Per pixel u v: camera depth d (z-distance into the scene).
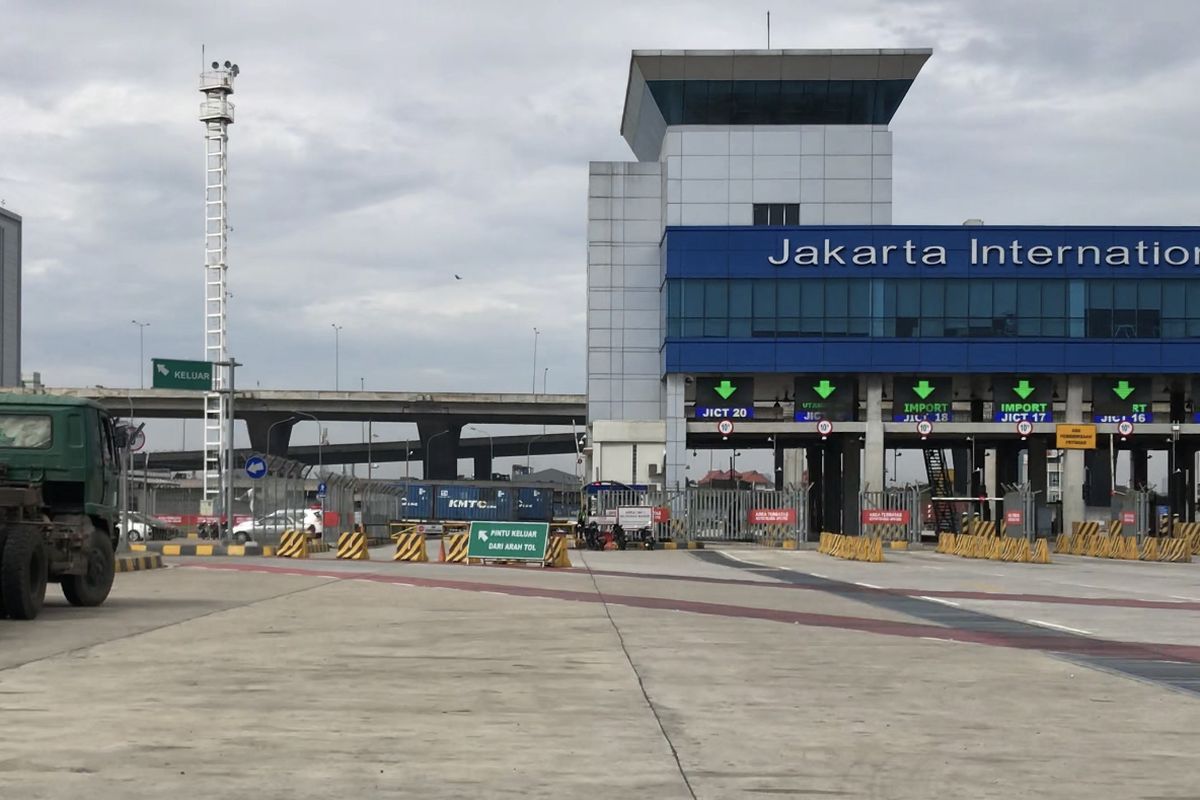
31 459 20.38
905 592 28.48
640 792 7.71
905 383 67.94
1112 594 28.80
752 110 73.94
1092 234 66.50
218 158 92.69
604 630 18.20
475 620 19.53
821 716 10.75
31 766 8.22
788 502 63.59
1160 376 67.00
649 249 77.00
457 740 9.38
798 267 67.06
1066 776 8.34
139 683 12.16
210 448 90.69
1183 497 76.19
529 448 167.38
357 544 43.19
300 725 9.94
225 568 35.41
